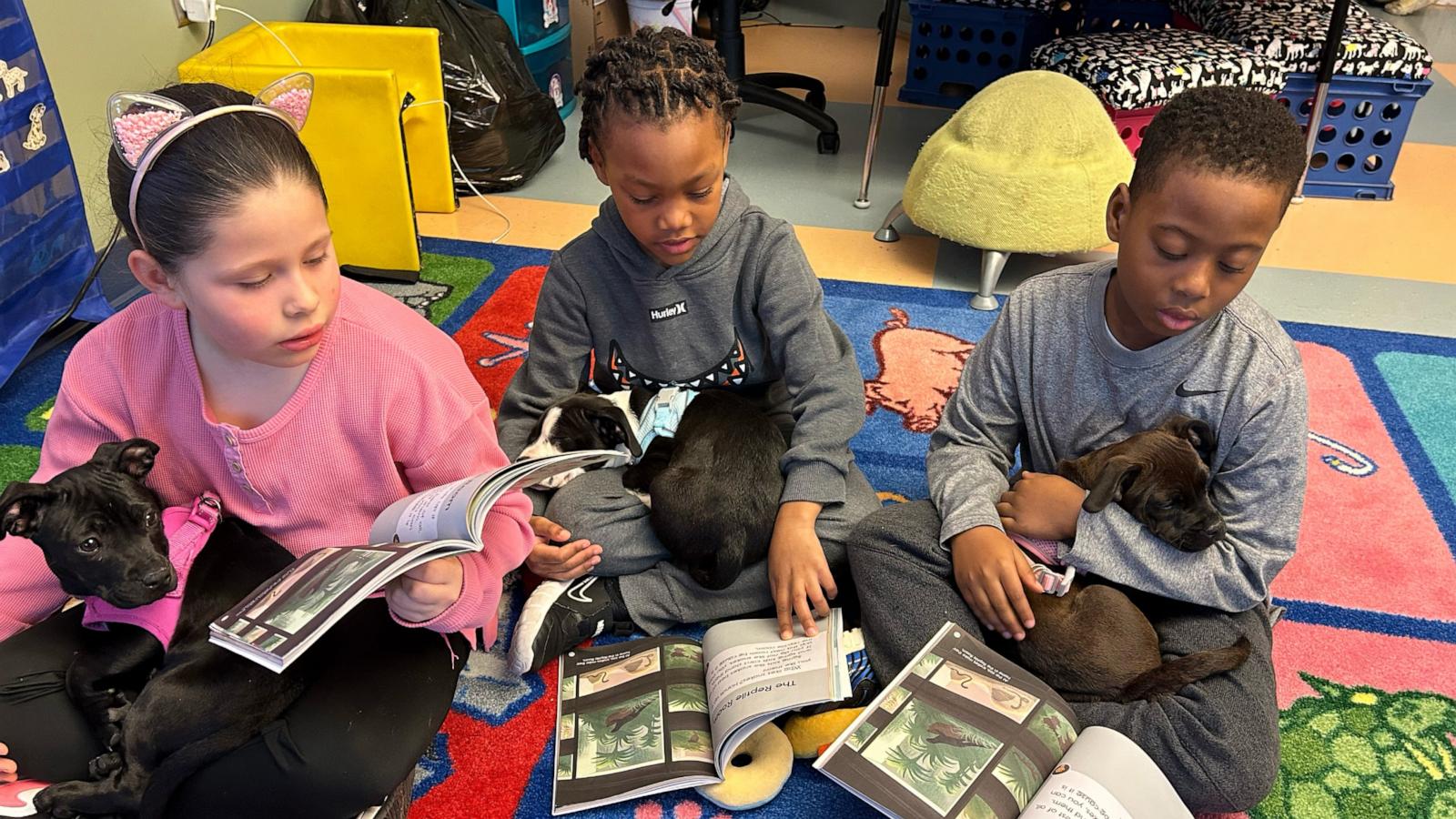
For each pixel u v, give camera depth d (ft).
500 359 7.44
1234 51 9.80
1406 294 8.67
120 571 3.29
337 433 3.75
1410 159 11.62
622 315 5.41
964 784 3.84
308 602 2.97
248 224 2.99
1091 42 10.11
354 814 3.55
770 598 5.07
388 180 8.20
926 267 9.09
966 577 4.50
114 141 3.01
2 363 6.88
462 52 9.99
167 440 3.77
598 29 13.19
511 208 10.16
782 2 17.48
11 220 6.78
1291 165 3.86
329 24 9.78
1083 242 8.15
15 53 6.61
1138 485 4.33
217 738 3.37
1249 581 4.38
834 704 4.59
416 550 3.14
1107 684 4.28
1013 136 8.16
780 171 11.16
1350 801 4.31
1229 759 3.97
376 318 3.81
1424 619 5.27
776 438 5.19
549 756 4.47
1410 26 16.85
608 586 5.14
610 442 5.35
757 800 4.21
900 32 15.93
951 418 5.24
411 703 3.67
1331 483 6.31
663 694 4.61
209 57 8.43
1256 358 4.39
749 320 5.35
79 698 3.52
